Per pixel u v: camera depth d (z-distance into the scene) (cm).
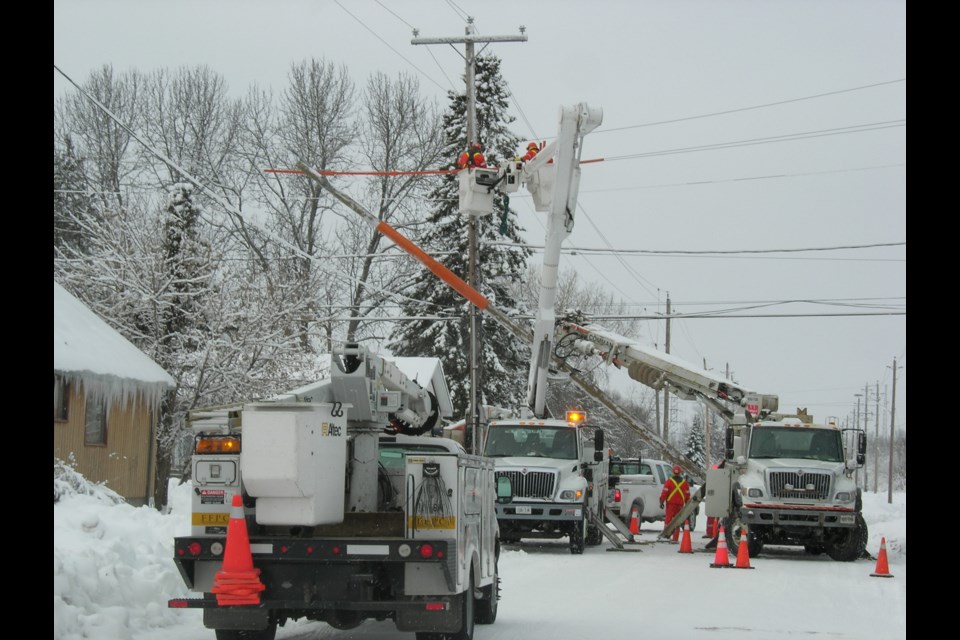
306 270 4094
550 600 1466
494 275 4156
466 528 998
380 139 4428
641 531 3216
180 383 2559
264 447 912
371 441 1059
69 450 2075
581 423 2581
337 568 925
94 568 1090
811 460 2331
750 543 2288
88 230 2962
